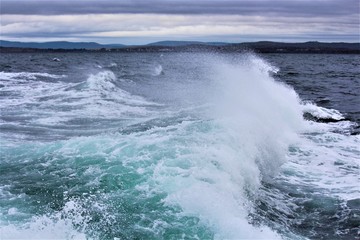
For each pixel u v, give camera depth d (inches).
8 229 244.2
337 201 335.9
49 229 248.4
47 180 329.4
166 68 1556.3
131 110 647.8
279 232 279.9
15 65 2000.5
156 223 258.5
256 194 343.6
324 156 463.8
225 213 269.3
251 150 394.9
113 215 269.3
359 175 401.4
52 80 1121.4
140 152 366.9
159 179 311.7
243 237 248.8
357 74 1940.2
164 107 675.4
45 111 630.5
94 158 365.1
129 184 311.3
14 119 569.6
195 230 251.0
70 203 285.9
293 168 420.2
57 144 410.3
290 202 333.1
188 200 280.7
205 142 381.7
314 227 292.5
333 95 1022.4
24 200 295.0
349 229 290.7
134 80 1059.3
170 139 394.6
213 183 306.0
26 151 401.1
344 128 613.0
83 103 702.5
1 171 350.0
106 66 1978.3
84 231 249.3
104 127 525.3
